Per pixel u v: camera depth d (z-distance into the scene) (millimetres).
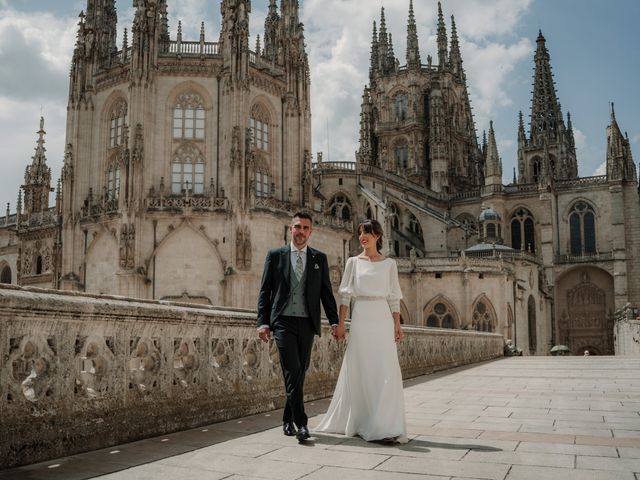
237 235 62500
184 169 66062
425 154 129750
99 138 69562
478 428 12172
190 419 12359
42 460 9211
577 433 11578
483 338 43875
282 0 75688
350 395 11320
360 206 93562
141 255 62312
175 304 12812
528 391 19500
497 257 85625
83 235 67750
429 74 132375
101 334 10500
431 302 81000
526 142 147000
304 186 73500
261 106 70938
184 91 67125
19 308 8883
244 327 14391
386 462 9086
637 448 10070
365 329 11359
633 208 106375
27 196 91500
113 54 70938
